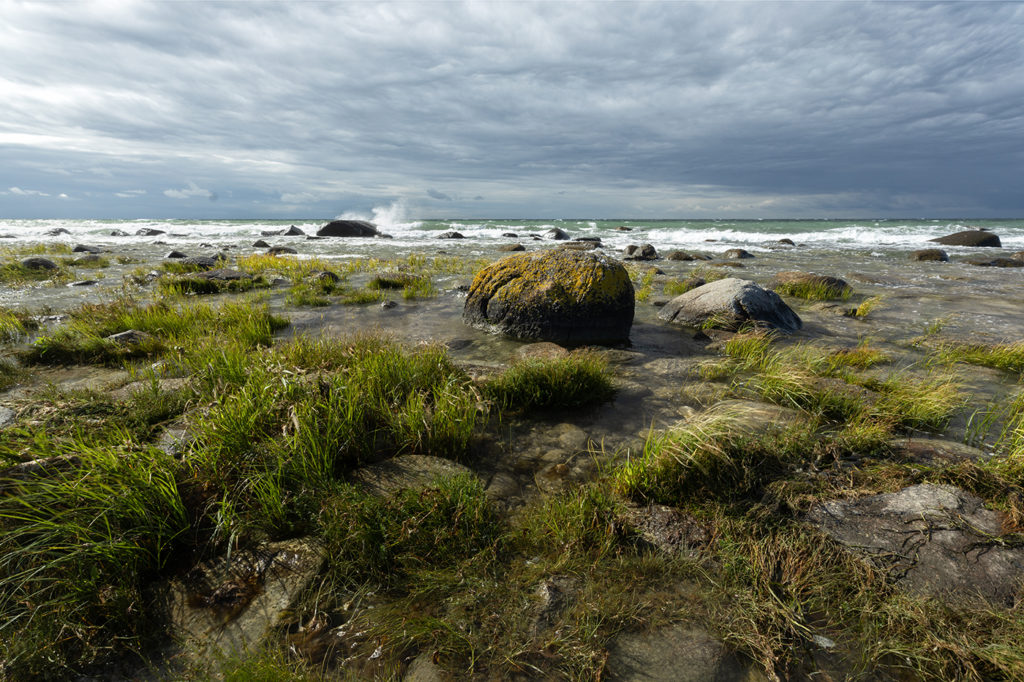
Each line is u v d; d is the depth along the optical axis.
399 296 11.10
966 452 3.62
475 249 24.83
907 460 3.48
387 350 5.27
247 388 3.83
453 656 2.09
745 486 3.13
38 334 7.17
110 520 2.59
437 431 3.70
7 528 2.44
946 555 2.55
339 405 3.66
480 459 3.70
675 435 3.40
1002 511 2.86
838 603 2.35
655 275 15.05
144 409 4.05
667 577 2.50
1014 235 35.72
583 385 4.79
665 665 2.05
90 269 15.38
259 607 2.33
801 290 11.58
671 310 8.79
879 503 2.98
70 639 2.14
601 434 4.14
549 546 2.71
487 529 2.80
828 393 4.66
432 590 2.42
